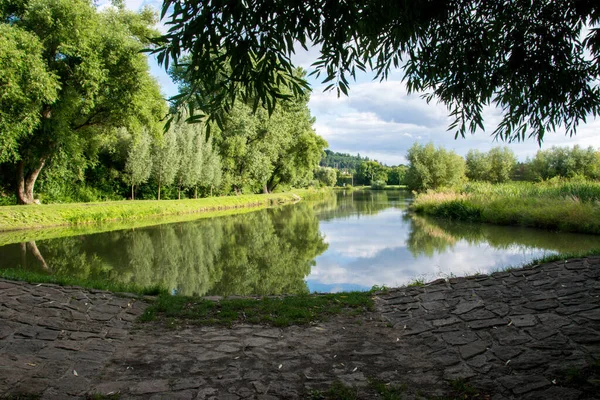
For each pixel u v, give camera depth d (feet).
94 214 62.80
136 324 14.56
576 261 18.90
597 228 41.19
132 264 32.96
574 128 11.84
